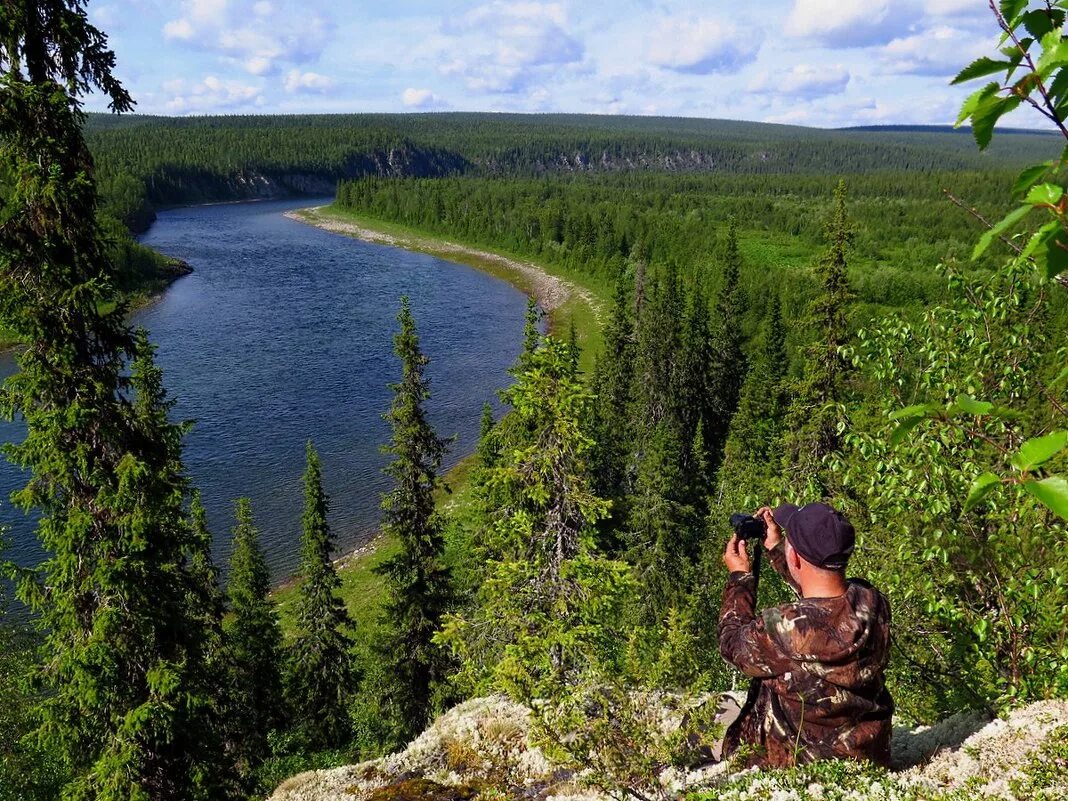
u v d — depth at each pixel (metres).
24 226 11.72
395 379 75.00
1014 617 6.94
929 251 127.31
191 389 70.25
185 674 13.98
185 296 106.00
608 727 5.43
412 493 26.58
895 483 7.66
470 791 8.50
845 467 8.65
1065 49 1.51
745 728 5.15
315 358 80.81
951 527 7.26
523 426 17.34
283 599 43.28
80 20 11.37
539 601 14.27
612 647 13.11
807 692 4.27
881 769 4.37
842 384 22.94
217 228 181.88
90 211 12.36
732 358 67.75
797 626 4.18
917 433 7.39
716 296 98.94
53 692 19.41
